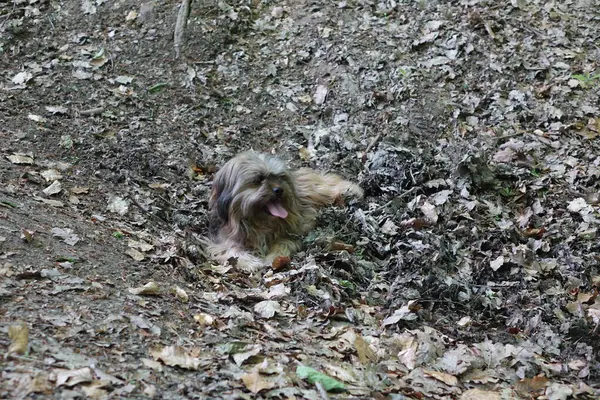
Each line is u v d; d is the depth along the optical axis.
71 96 3.70
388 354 2.65
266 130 3.71
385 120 3.66
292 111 3.77
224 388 2.33
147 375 2.31
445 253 3.08
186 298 2.67
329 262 3.06
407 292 2.91
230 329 2.58
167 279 2.77
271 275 3.02
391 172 3.40
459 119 3.65
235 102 3.79
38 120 3.50
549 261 3.08
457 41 3.89
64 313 2.44
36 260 2.62
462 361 2.65
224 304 2.74
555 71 3.80
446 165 3.45
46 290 2.51
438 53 3.88
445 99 3.71
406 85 3.75
